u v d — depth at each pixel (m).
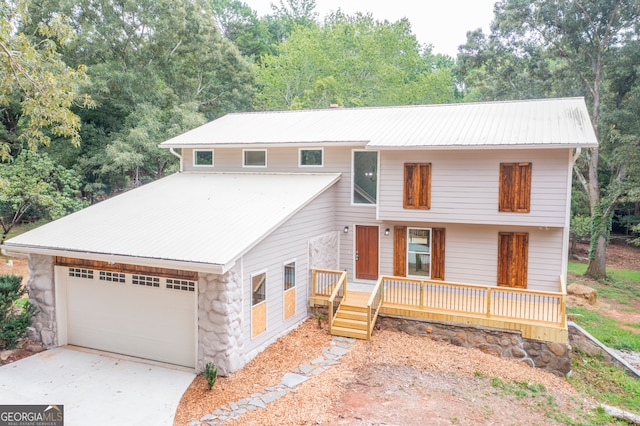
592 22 25.19
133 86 26.05
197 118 26.16
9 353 11.24
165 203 13.98
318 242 14.71
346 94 36.44
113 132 26.50
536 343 11.51
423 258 15.28
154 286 11.02
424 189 14.25
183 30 27.06
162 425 8.07
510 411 8.79
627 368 12.78
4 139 25.78
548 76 27.67
